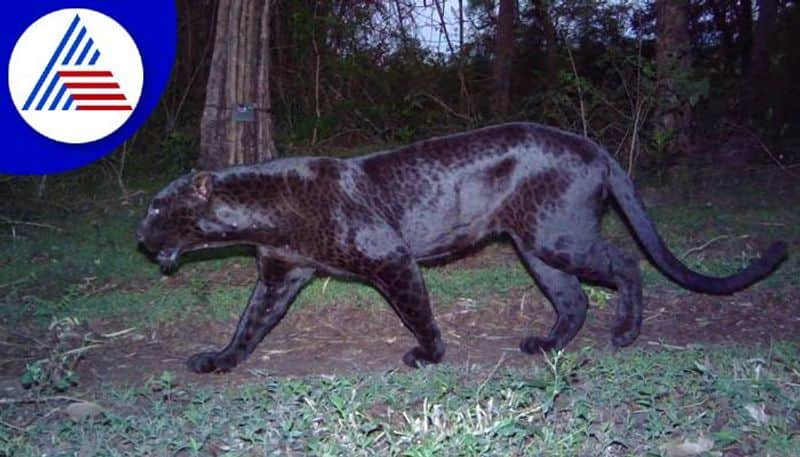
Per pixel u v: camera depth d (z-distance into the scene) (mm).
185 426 2346
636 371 2572
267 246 2758
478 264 3824
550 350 2920
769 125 6426
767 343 3018
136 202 5078
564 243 2795
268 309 2871
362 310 3318
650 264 3711
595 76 6836
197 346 3123
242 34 4516
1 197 5047
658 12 5320
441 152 2781
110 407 2521
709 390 2441
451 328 3225
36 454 2188
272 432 2258
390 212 2744
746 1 8719
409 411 2412
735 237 4105
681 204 4785
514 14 7656
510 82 7488
